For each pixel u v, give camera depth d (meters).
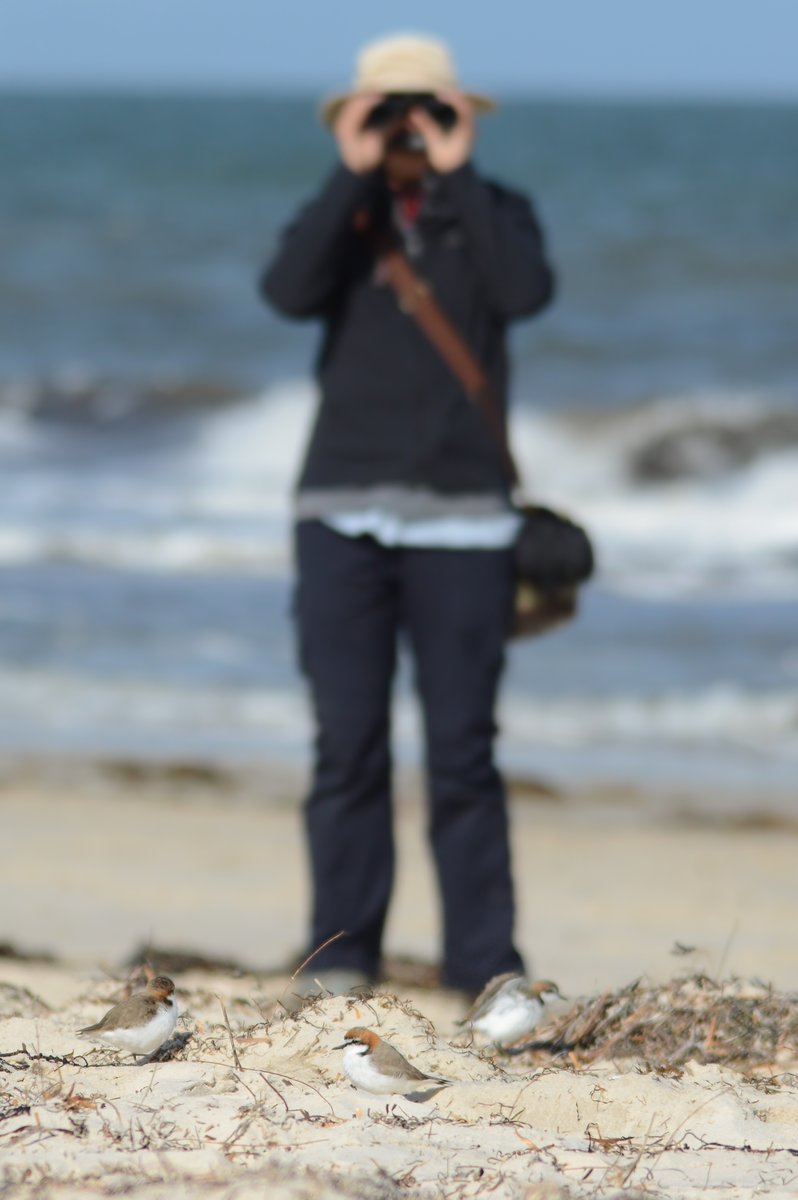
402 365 16.39
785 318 110.94
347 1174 10.15
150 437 77.75
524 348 99.50
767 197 188.00
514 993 13.57
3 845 31.89
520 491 16.95
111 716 41.16
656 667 45.34
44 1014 15.31
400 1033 13.62
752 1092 13.03
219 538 58.97
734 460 73.50
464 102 16.22
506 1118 12.07
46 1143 10.72
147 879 29.86
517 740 40.31
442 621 16.25
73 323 108.06
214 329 106.81
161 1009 12.57
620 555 58.38
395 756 38.97
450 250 16.50
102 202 171.25
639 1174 10.73
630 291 118.75
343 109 16.73
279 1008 15.27
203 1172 10.16
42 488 66.44
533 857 32.12
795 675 44.88
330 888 16.64
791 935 26.23
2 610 49.09
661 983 16.70
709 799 36.66
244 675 44.38
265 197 183.88
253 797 36.53
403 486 16.28
